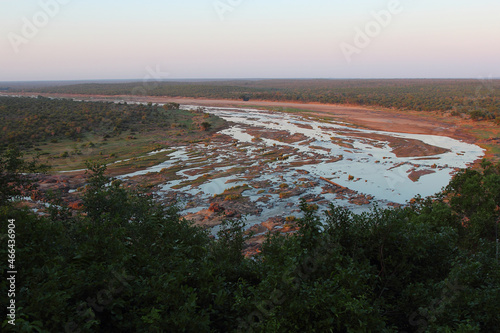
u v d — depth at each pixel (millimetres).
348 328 4770
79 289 5059
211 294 5703
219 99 162125
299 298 5219
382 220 7348
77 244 7016
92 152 51250
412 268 7156
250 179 39312
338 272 6117
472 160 47625
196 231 9156
